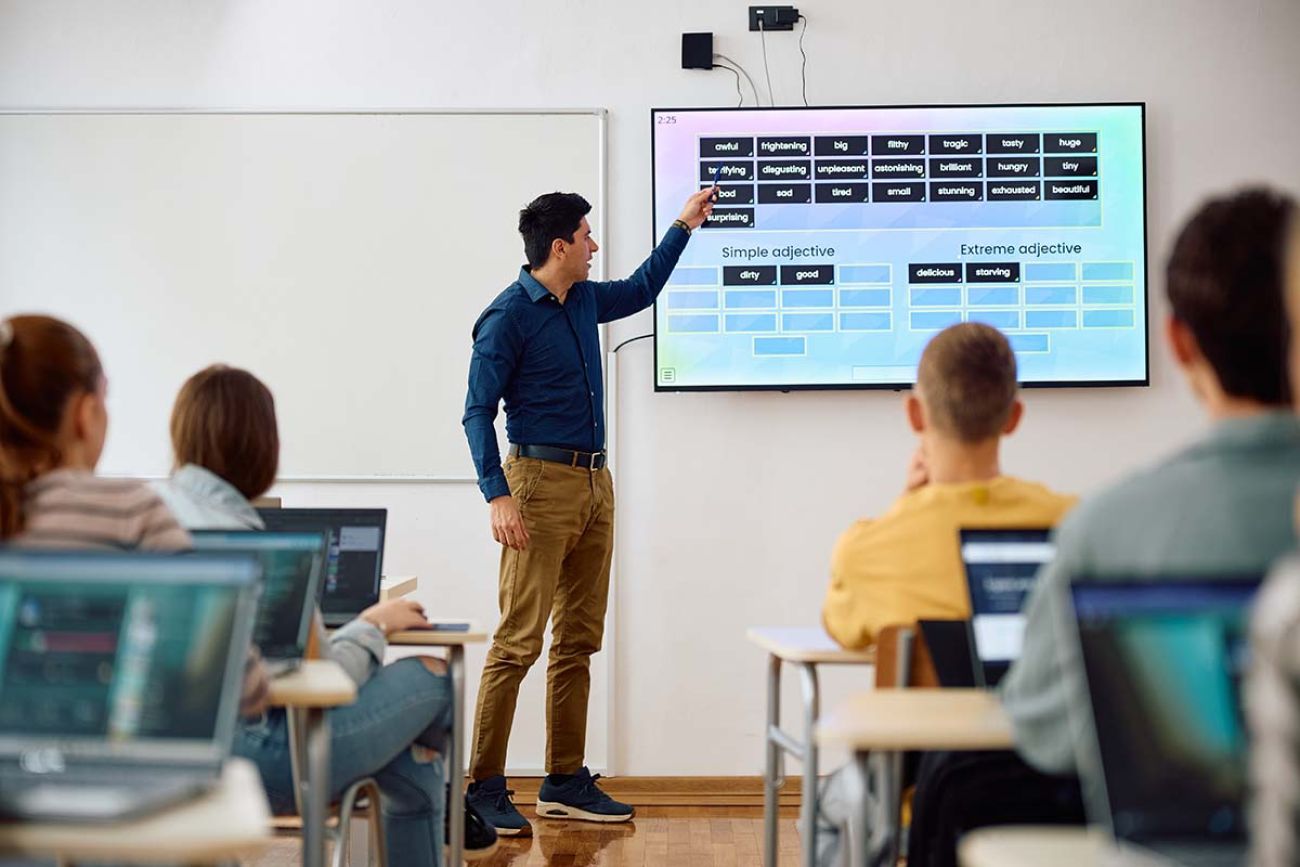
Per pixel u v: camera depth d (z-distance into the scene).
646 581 4.55
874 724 1.57
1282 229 1.31
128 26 4.62
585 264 4.02
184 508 2.25
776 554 4.56
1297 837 0.77
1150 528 1.28
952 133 4.50
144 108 4.60
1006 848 1.17
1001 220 4.50
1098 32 4.59
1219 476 1.27
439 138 4.59
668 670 4.55
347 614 2.82
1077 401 4.55
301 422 4.59
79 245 4.61
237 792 1.30
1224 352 1.31
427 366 4.59
